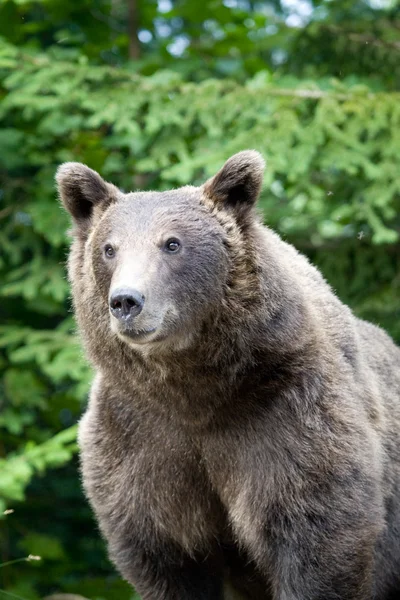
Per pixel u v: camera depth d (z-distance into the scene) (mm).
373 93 15773
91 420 8969
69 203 8945
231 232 8391
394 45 16953
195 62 17531
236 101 15312
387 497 9305
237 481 8531
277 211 16156
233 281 8188
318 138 14812
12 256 16234
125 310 7613
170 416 8461
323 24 16906
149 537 8875
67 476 17328
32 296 15758
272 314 8125
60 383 17172
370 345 9938
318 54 17250
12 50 15297
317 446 8297
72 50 16203
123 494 8766
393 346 10547
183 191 8625
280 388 8273
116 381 8484
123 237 8141
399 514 9648
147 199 8492
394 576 9945
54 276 15992
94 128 17000
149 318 7727
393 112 15062
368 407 8969
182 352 8117
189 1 18016
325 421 8344
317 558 8344
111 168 16062
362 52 17047
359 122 15023
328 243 17031
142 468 8703
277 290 8211
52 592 17125
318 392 8352
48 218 15609
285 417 8312
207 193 8594
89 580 16047
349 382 8688
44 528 17250
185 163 14703
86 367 14930
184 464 8648
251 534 8578
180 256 8102
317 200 15031
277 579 8586
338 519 8305
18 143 16188
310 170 15320
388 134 15258
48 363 15781
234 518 8617
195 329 8125
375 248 16750
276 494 8352
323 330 8680
